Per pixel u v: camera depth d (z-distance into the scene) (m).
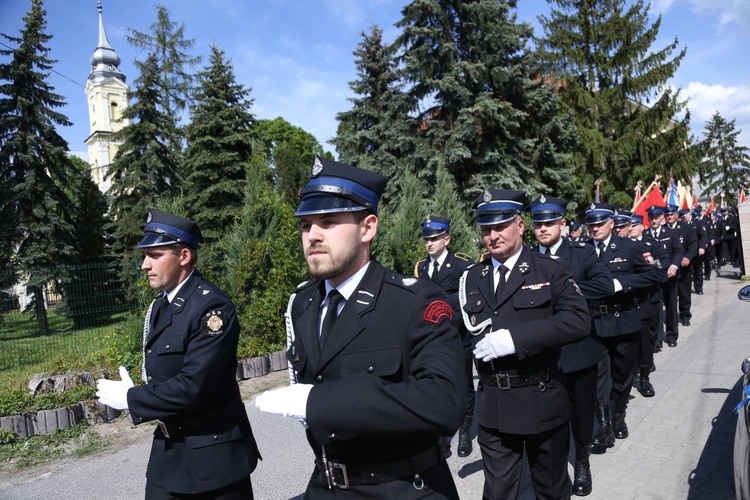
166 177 21.17
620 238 5.10
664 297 7.86
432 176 15.16
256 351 7.70
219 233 18.61
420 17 15.19
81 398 6.01
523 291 3.02
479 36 15.49
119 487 4.30
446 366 1.54
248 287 8.12
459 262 5.23
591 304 4.59
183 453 2.42
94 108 46.09
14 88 16.33
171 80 25.59
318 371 1.69
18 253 16.36
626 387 4.62
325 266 1.68
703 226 13.49
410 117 16.22
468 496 3.79
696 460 4.06
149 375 2.51
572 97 22.61
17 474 4.68
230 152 19.34
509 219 3.05
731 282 13.81
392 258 9.91
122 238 20.38
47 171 17.55
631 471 3.99
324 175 1.72
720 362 6.66
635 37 22.52
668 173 22.17
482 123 15.54
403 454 1.69
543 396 2.85
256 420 5.77
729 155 36.47
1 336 10.30
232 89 20.12
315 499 1.82
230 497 2.47
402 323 1.65
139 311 8.70
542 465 2.93
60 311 11.32
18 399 5.89
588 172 22.62
